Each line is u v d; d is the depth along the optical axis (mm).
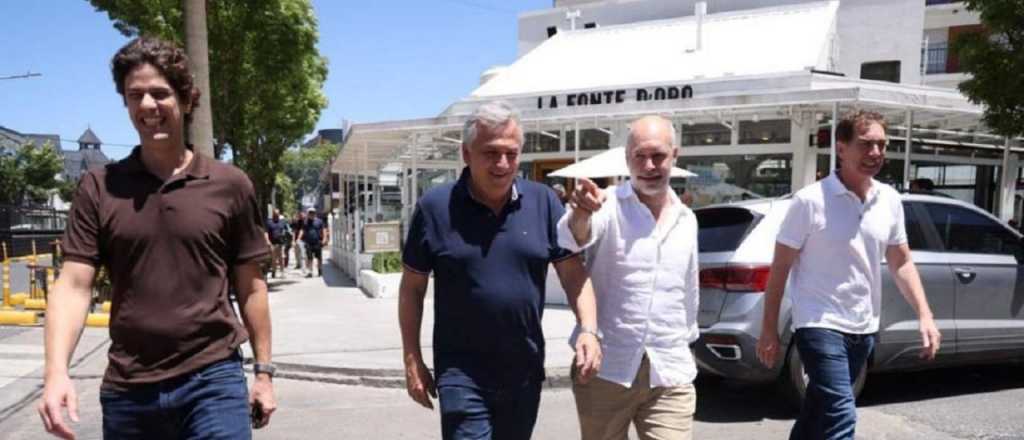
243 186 2617
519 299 2734
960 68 9992
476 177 2695
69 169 82000
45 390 2199
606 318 3064
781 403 5957
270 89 15516
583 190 2691
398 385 6902
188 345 2439
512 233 2752
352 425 5547
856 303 3488
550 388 6781
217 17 13914
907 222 5875
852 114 3502
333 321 10078
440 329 2816
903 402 5957
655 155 2977
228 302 2598
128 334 2410
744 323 5305
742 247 5492
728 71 14812
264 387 2721
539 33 27234
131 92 2408
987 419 5453
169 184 2447
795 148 12305
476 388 2734
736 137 12945
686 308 3154
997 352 6098
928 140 14211
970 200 15133
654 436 3014
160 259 2410
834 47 18250
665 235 3068
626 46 18125
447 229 2754
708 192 13289
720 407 5887
